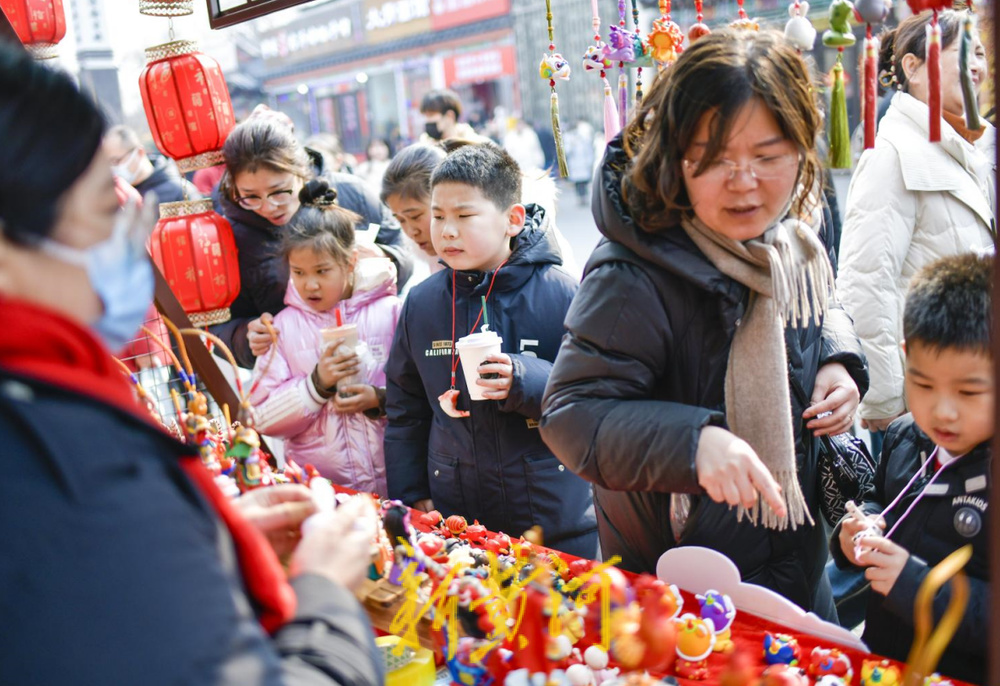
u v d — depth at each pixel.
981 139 1.82
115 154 2.96
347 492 1.83
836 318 1.43
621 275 1.23
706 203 1.14
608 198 1.23
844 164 1.17
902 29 1.76
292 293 2.15
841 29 1.13
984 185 1.83
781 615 1.21
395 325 2.13
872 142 1.17
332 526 0.87
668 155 1.13
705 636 1.15
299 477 1.43
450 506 1.82
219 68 2.16
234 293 2.19
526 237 1.80
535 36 12.80
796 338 1.29
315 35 16.41
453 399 1.73
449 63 14.62
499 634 1.16
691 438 1.12
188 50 2.11
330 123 16.95
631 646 1.08
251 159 2.16
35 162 0.62
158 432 0.67
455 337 1.78
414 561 1.25
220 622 0.60
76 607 0.56
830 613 1.49
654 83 1.20
